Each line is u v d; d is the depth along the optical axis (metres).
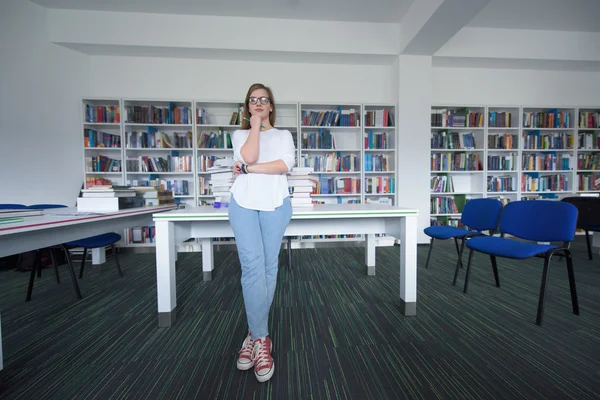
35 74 3.40
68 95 3.62
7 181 3.31
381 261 3.13
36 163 3.44
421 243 4.03
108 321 1.74
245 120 1.38
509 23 3.85
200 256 3.45
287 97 4.14
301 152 4.02
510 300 2.00
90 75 3.82
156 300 2.08
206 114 3.99
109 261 3.23
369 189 4.06
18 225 1.18
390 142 4.17
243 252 1.19
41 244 1.34
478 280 2.45
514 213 2.09
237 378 1.19
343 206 1.97
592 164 4.30
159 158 3.79
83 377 1.20
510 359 1.30
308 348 1.41
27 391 1.12
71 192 3.63
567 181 4.29
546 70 4.48
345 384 1.15
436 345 1.43
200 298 2.10
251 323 1.22
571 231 1.71
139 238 3.74
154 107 3.72
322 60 4.05
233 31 3.66
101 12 3.49
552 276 2.53
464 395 1.07
